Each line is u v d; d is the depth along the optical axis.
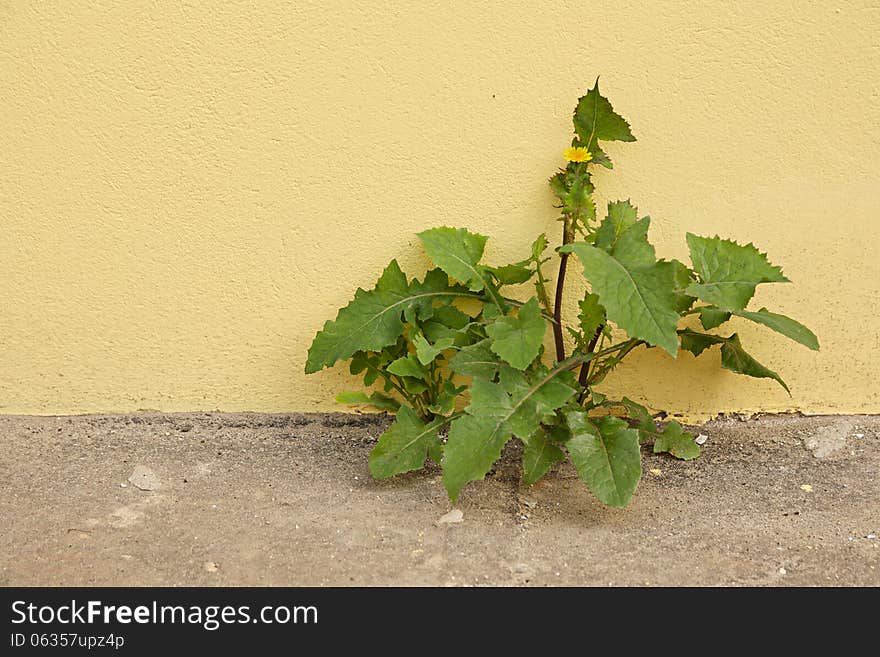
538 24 1.59
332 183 1.63
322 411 1.69
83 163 1.63
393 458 1.55
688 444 1.61
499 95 1.60
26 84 1.61
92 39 1.60
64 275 1.66
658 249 1.64
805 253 1.64
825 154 1.62
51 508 1.53
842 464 1.61
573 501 1.54
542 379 1.53
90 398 1.69
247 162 1.63
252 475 1.59
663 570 1.44
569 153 1.56
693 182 1.62
